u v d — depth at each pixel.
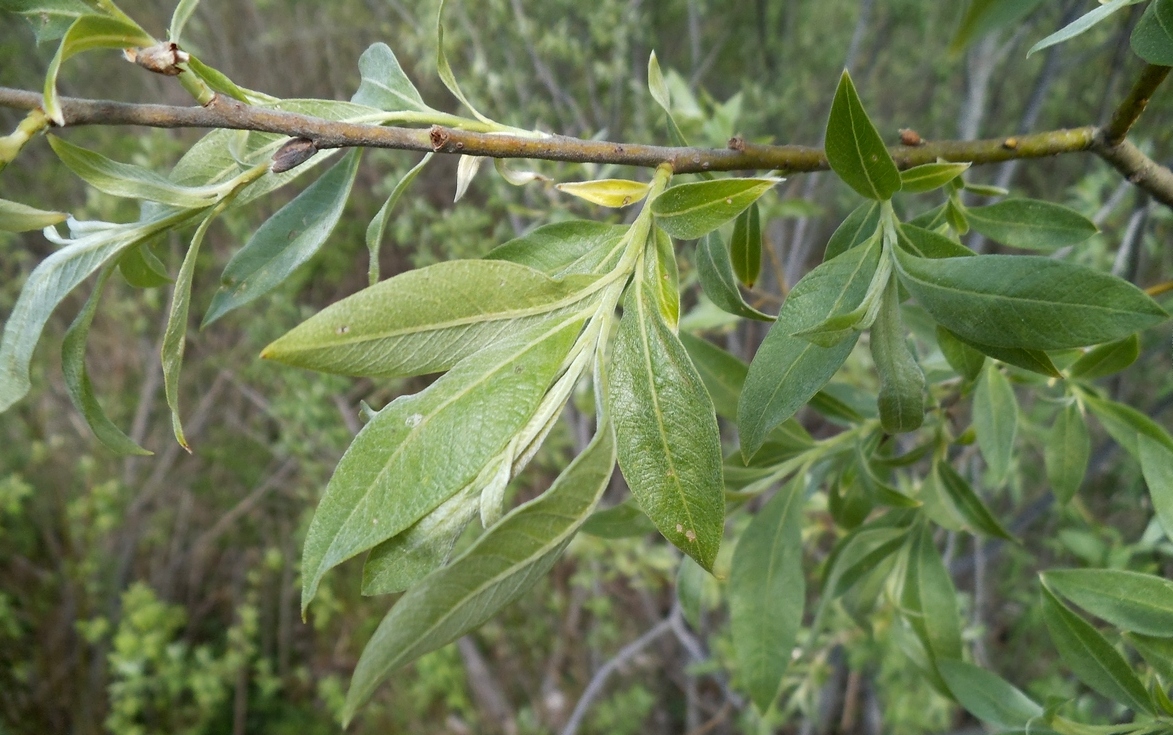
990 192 0.21
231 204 0.15
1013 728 0.21
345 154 0.18
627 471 0.13
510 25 0.67
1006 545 0.56
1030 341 0.13
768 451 0.25
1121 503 0.58
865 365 0.51
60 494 0.94
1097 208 0.50
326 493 0.12
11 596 0.90
